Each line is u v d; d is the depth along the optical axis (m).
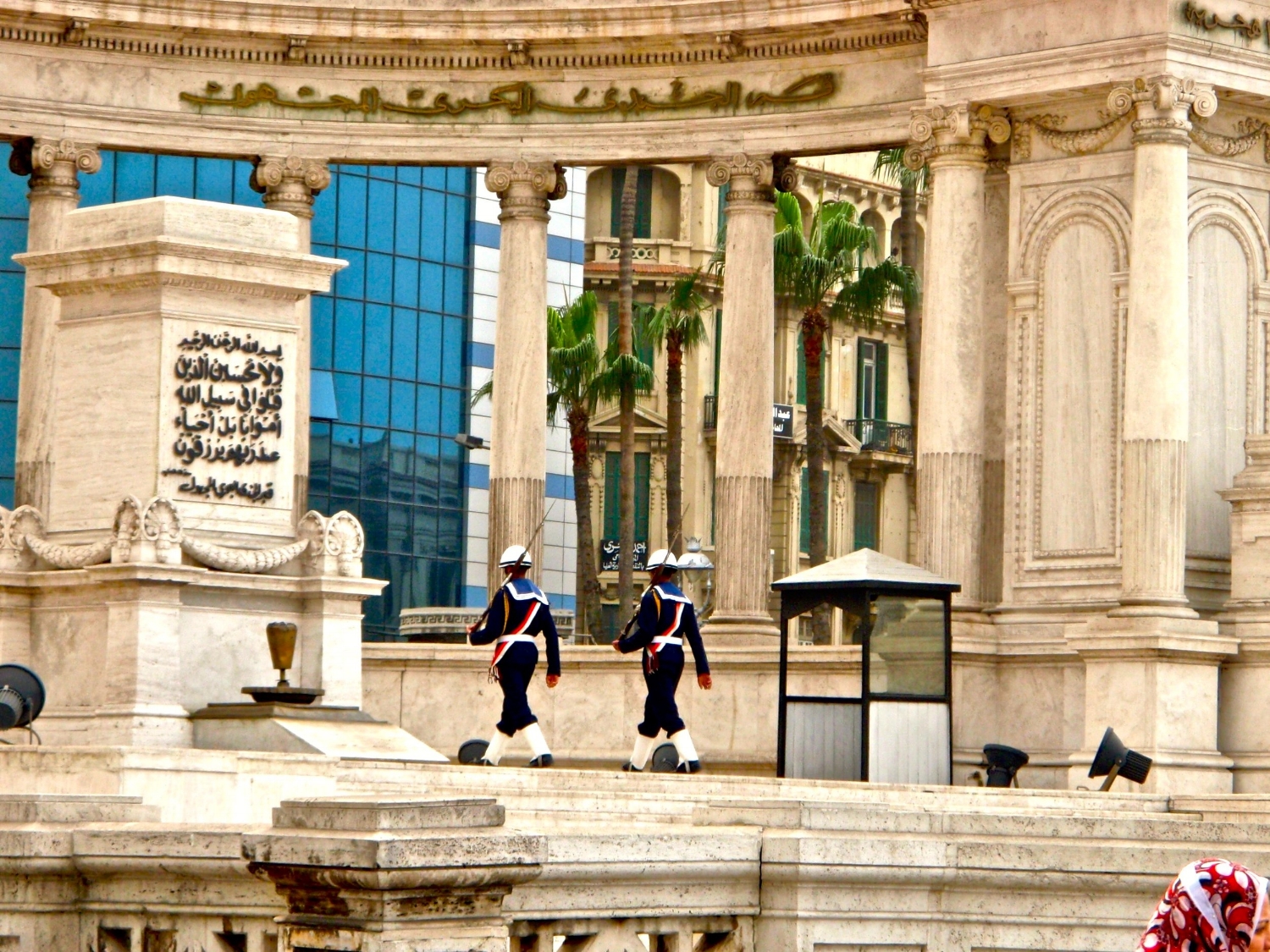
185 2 108.00
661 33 106.38
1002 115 97.50
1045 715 94.06
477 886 29.73
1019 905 37.59
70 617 68.56
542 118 109.62
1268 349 96.12
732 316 106.25
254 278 70.00
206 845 34.00
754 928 36.00
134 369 69.19
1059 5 94.56
